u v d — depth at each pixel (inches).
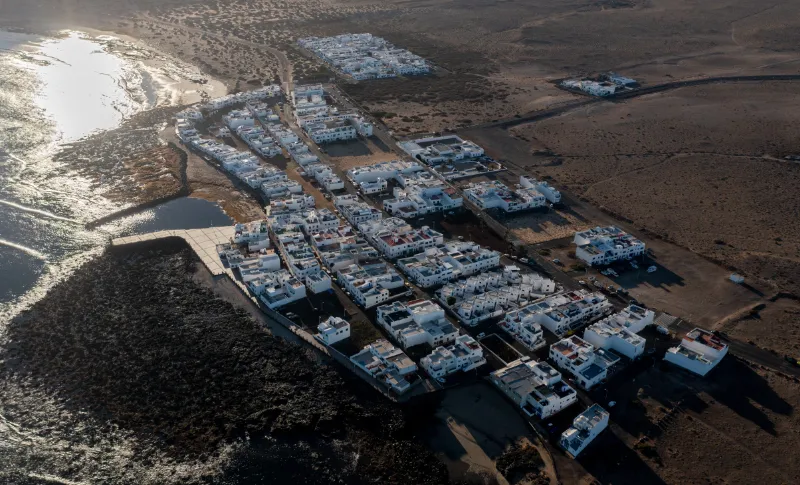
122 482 7086.6
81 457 7401.6
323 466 7268.7
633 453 7500.0
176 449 7450.8
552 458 7431.1
